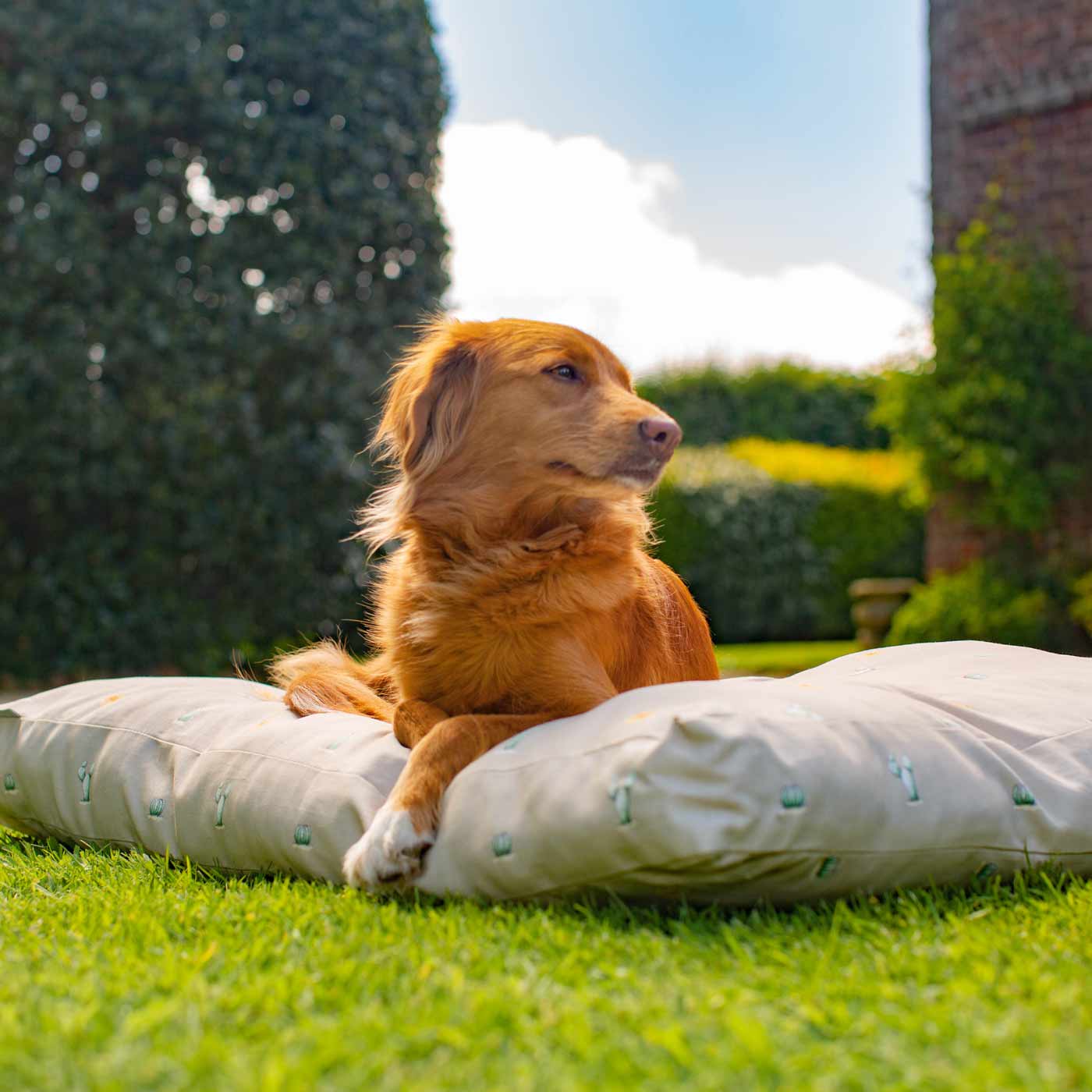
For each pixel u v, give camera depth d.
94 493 8.27
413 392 3.26
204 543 8.41
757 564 14.55
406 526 3.21
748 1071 1.45
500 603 2.89
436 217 9.17
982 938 1.97
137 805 3.05
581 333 3.31
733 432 20.16
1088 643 8.77
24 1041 1.56
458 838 2.35
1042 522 8.81
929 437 9.08
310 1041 1.56
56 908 2.38
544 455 3.09
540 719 2.76
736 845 2.03
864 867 2.17
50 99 8.11
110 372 8.22
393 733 2.92
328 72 8.68
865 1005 1.70
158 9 8.33
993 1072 1.42
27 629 8.20
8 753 3.42
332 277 8.71
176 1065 1.47
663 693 2.43
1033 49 8.92
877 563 15.22
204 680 3.68
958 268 9.09
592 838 2.10
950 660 3.26
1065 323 8.74
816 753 2.13
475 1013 1.64
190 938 2.11
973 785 2.31
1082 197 8.81
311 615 8.80
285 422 8.73
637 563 3.42
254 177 8.46
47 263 7.91
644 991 1.74
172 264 8.43
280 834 2.67
